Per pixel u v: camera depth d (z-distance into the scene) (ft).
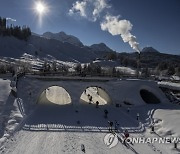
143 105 209.15
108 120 170.60
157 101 220.43
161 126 155.94
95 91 315.78
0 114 156.97
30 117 167.84
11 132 137.28
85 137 137.28
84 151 117.60
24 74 236.63
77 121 163.63
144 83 231.71
